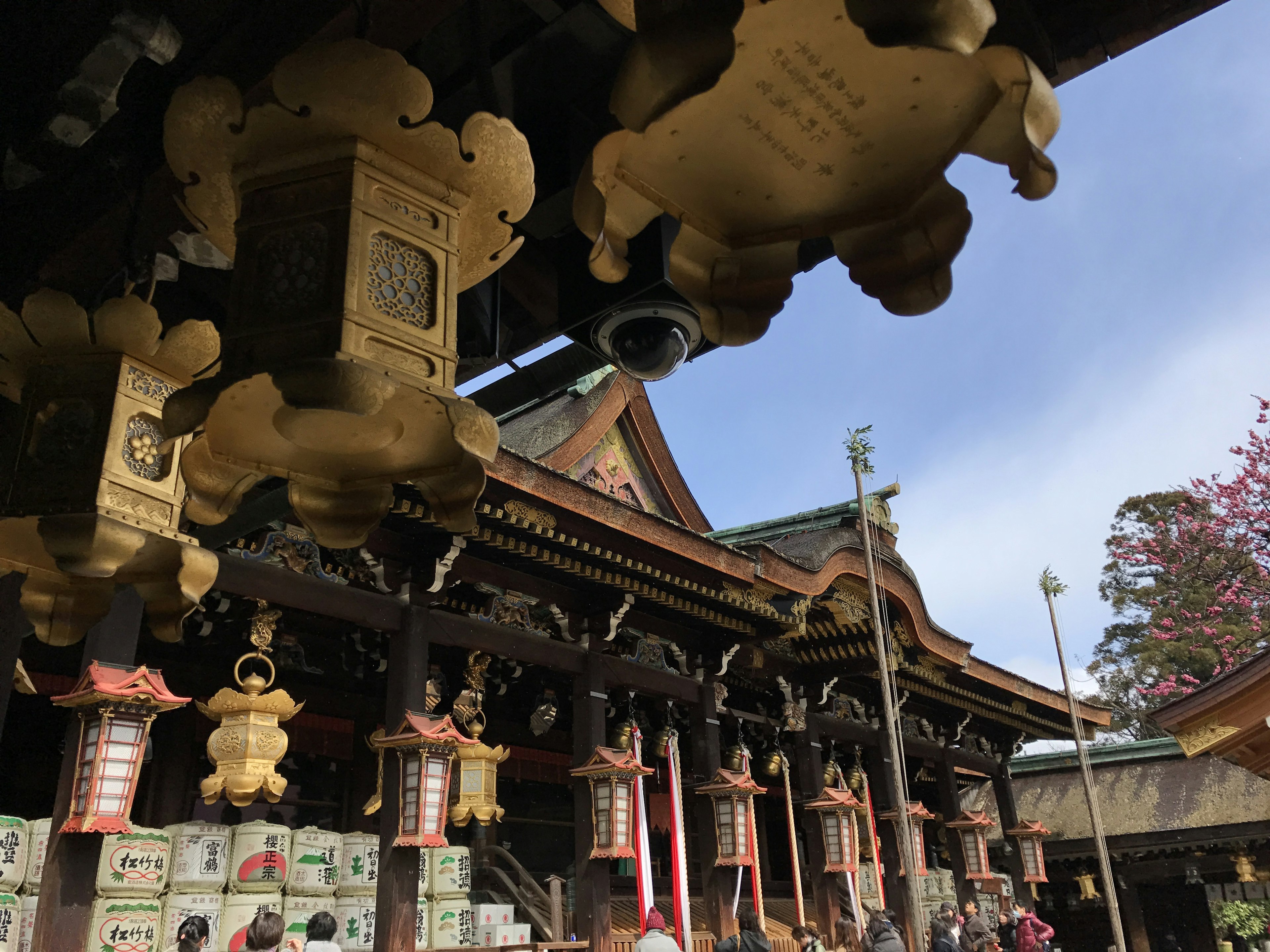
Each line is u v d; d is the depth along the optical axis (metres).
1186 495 46.03
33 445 2.97
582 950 13.62
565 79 3.72
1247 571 43.72
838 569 18.23
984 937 19.14
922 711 25.77
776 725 21.41
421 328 2.34
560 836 20.61
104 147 3.56
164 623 3.21
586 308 3.86
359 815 16.23
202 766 15.05
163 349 3.01
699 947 15.68
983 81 1.76
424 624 12.90
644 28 1.55
